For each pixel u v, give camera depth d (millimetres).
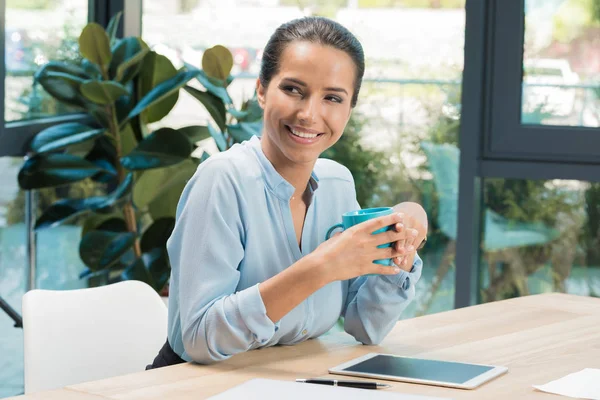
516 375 1691
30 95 3520
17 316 3412
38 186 3416
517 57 3654
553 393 1575
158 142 3465
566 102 3652
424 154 3895
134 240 3547
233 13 4039
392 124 3920
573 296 2465
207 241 1776
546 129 3641
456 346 1912
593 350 1889
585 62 3623
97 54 3506
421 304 3945
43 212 3508
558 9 3625
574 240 3688
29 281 3535
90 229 3707
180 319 1807
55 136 3438
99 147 3701
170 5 4086
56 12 3695
